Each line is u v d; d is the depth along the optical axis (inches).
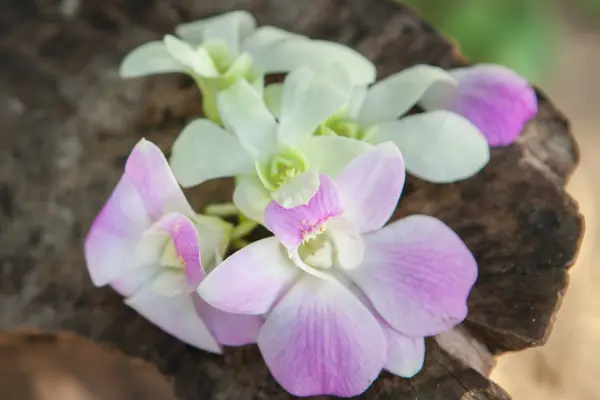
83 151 18.6
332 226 16.7
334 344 16.5
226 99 17.0
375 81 18.8
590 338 24.9
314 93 16.9
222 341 17.1
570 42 30.2
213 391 17.4
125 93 18.8
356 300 16.6
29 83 18.9
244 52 17.7
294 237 16.4
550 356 24.5
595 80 29.8
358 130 17.6
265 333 16.6
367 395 17.1
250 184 17.0
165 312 17.0
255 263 16.4
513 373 23.0
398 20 19.2
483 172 18.0
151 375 21.3
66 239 18.3
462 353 17.3
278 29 18.6
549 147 18.3
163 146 18.6
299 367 16.5
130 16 19.3
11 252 18.3
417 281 16.7
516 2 24.5
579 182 25.6
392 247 16.8
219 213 17.6
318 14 19.3
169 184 16.4
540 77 26.4
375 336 16.5
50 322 18.0
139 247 16.8
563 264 17.6
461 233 17.8
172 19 19.3
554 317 17.4
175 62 17.6
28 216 18.4
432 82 17.5
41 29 19.1
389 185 16.5
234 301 16.4
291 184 16.3
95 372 21.4
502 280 17.5
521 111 17.7
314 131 17.3
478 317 17.4
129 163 16.3
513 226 17.8
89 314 18.0
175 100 18.8
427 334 16.7
